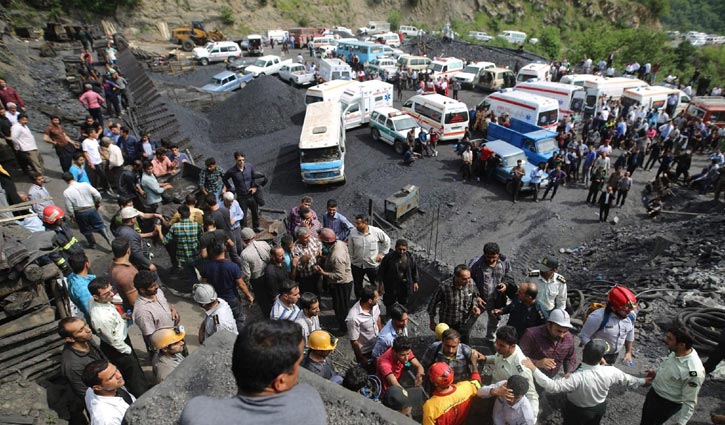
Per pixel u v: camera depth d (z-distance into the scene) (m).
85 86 15.53
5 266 4.91
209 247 6.03
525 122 22.64
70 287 5.25
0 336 4.98
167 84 29.38
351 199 19.55
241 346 1.68
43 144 13.64
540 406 5.02
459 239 16.88
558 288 5.97
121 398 3.95
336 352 6.83
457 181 20.42
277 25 53.09
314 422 1.66
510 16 70.31
